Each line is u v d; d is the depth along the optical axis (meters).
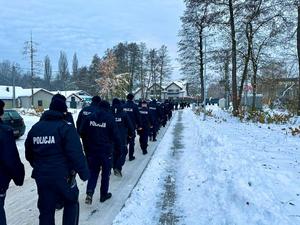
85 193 8.16
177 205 7.24
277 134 15.76
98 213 6.80
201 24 35.66
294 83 35.75
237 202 6.52
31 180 9.58
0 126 4.54
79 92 93.19
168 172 10.21
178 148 14.80
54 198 4.77
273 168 8.39
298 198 6.20
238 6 26.03
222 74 38.69
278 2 24.44
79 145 4.87
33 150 4.87
